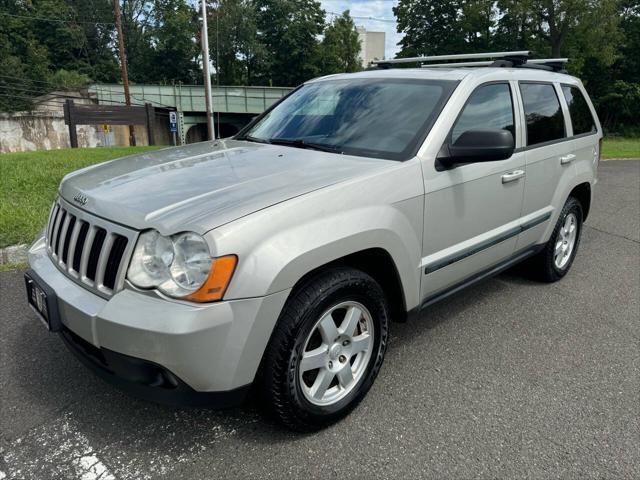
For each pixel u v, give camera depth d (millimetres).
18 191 6742
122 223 2299
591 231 6859
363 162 2887
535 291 4586
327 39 61781
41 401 2855
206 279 2096
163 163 3066
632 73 48062
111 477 2326
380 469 2395
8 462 2400
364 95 3547
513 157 3645
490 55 4152
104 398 2896
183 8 62844
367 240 2572
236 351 2184
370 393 2988
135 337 2105
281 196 2381
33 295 2693
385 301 2807
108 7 63406
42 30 59875
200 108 44062
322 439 2594
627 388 3088
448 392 3016
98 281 2318
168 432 2631
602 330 3850
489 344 3600
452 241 3217
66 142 37062
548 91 4258
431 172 2961
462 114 3240
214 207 2270
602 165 14844
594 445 2578
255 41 62219
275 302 2229
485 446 2561
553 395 3004
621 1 41875
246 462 2426
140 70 64312
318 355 2531
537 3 37938
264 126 3875
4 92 48219
